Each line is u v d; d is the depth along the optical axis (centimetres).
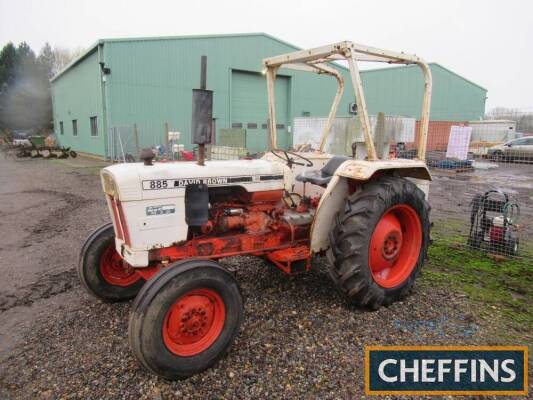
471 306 304
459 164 1155
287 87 2036
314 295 320
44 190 889
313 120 1063
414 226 321
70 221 593
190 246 263
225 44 1780
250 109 1941
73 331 271
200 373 224
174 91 1664
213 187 269
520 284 344
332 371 227
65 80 2173
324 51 296
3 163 1595
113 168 248
